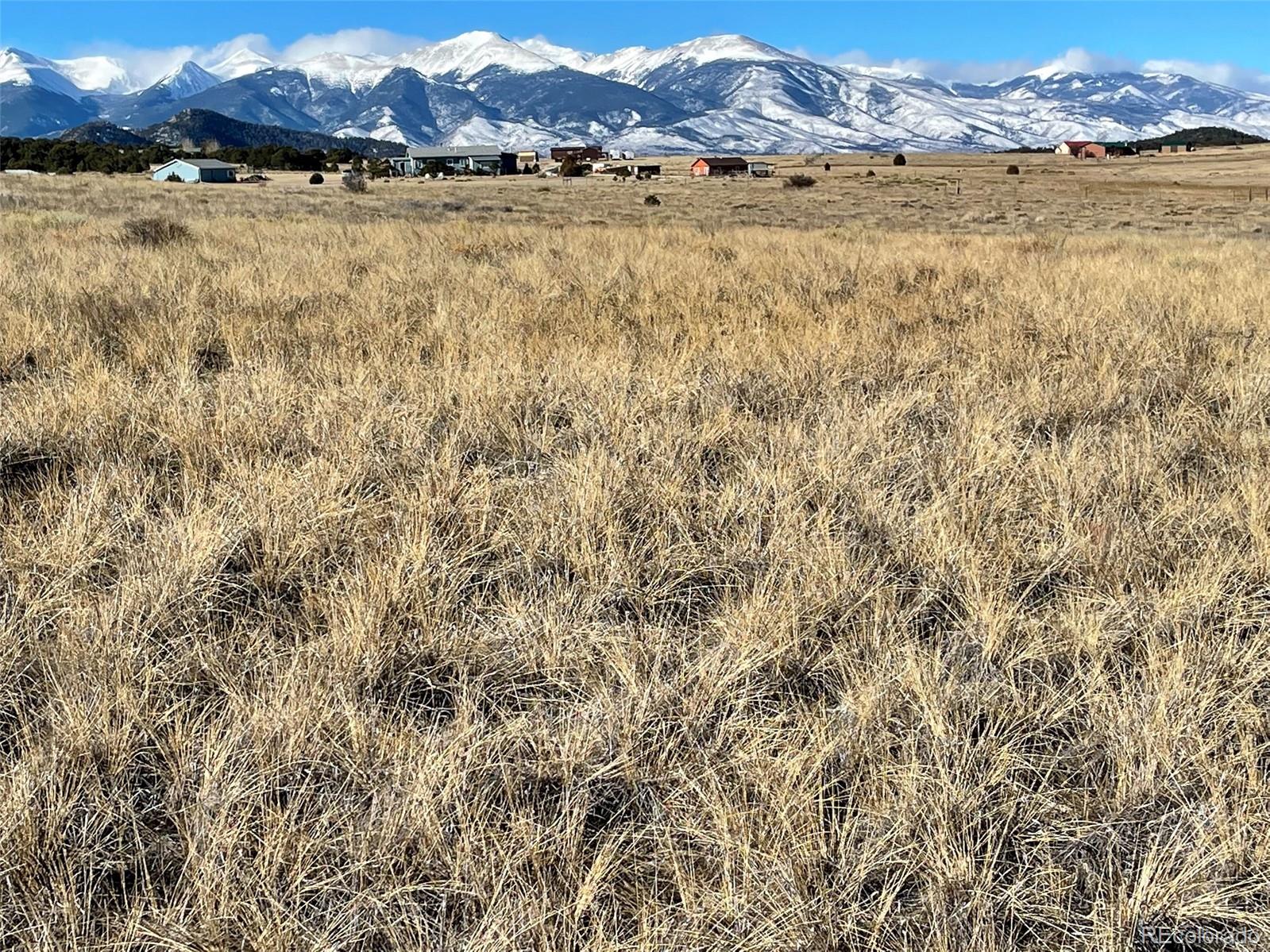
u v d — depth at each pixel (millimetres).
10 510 4027
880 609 3344
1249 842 2348
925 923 2174
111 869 2316
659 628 3330
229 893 2137
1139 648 3225
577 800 2484
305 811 2426
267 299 8883
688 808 2492
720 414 5477
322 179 90188
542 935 2027
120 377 5930
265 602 3453
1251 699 2939
